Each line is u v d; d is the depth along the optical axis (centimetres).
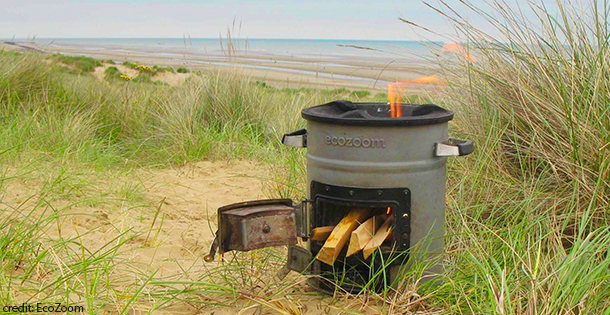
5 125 540
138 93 736
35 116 573
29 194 381
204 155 573
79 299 237
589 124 318
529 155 358
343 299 256
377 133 242
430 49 419
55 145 506
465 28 382
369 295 250
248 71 752
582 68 335
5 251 264
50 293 239
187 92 705
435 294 250
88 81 757
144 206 376
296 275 286
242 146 593
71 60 1491
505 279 236
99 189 407
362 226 250
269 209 242
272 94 739
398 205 247
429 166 251
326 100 670
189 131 589
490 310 217
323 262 263
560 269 226
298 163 448
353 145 245
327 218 266
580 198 316
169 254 314
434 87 440
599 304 237
